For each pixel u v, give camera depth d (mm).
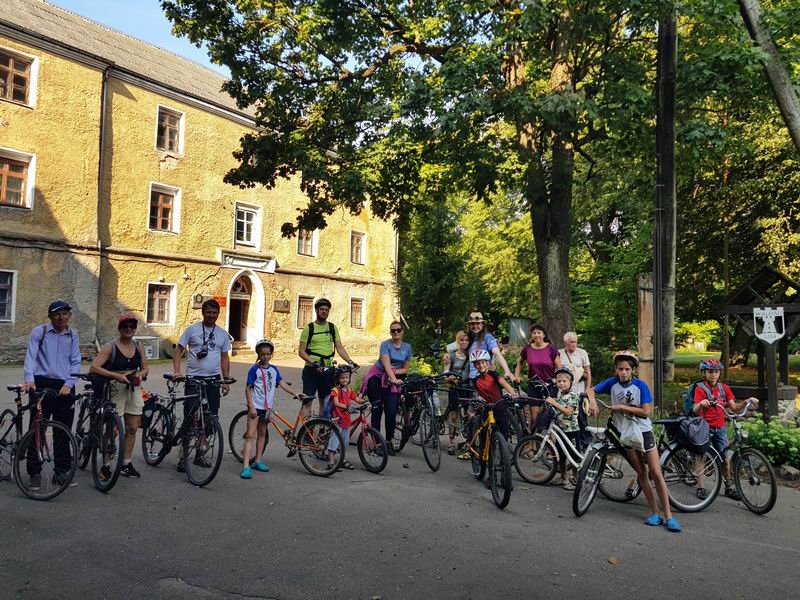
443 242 19078
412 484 6738
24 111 18297
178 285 22594
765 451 7828
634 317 17453
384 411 8273
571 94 10047
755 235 20219
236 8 12570
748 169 19312
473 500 6188
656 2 10055
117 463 5773
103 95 20266
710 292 22000
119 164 20844
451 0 10820
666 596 4047
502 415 6938
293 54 13359
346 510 5637
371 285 31938
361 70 13703
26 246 18203
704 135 10367
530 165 12219
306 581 4047
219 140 24312
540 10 9672
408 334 18781
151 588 3863
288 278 27172
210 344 6793
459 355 8516
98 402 6324
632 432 5617
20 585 3840
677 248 21516
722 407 6461
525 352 8227
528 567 4449
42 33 19281
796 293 11266
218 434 6203
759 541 5238
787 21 10383
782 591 4180
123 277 20797
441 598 3875
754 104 13320
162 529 4938
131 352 6484
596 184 20266
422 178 13133
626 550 4891
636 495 6340
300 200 27750
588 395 6883
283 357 25219
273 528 5059
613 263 17828
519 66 12891
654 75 13336
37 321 18453
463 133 11281
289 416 10922
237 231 25250
